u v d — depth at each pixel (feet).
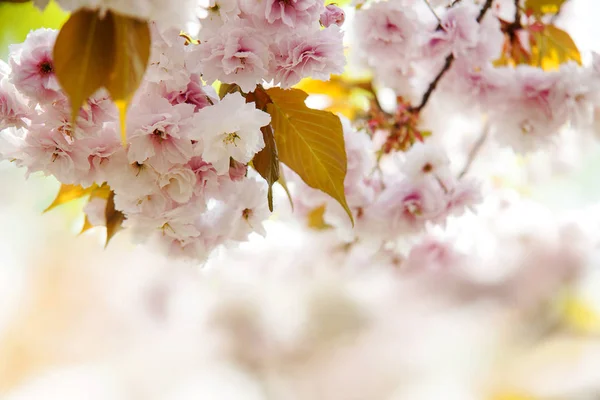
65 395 15.48
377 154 4.82
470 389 16.42
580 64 4.84
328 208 4.75
